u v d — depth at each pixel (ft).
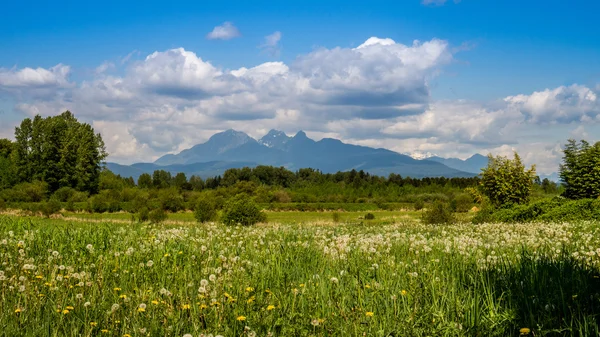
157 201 225.35
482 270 24.16
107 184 321.52
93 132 311.27
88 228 39.52
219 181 483.51
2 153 363.35
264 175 500.74
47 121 296.92
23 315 18.06
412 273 23.41
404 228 71.31
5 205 202.28
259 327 17.15
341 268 26.37
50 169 288.10
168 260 28.68
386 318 18.57
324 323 17.79
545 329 17.06
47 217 162.20
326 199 290.15
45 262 27.04
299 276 25.34
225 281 22.84
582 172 99.09
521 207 88.89
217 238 39.06
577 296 19.77
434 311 18.56
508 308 19.24
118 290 22.20
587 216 76.13
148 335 16.52
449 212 102.42
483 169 109.09
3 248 29.84
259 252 32.09
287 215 205.67
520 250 31.19
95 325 17.43
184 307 18.45
